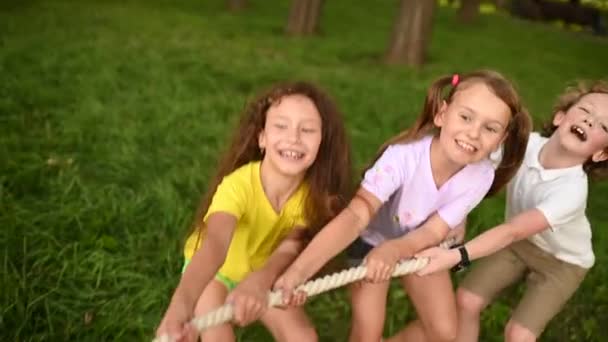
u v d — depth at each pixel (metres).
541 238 3.12
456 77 2.75
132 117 6.26
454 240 2.99
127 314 3.60
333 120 2.69
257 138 2.74
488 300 3.26
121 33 9.65
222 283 2.76
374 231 3.00
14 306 3.46
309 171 2.72
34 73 7.20
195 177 5.04
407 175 2.82
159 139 5.85
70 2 11.78
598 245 5.00
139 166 5.32
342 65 9.96
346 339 3.78
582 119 2.91
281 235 2.79
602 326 4.19
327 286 2.48
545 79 11.09
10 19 9.73
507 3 21.44
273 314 2.79
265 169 2.69
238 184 2.64
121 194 4.77
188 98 7.01
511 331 3.20
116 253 4.14
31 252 3.93
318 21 12.20
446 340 3.01
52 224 4.29
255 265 2.81
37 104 6.33
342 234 2.62
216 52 9.27
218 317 2.28
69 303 3.65
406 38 10.66
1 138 5.42
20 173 4.79
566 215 2.92
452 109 2.68
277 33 11.96
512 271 3.26
